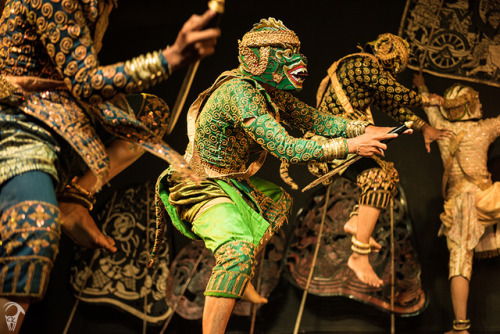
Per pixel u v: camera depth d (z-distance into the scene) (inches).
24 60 116.9
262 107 160.7
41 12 110.7
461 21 295.9
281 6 306.5
